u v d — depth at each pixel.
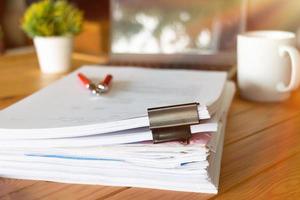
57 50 0.92
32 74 0.93
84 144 0.50
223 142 0.60
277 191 0.50
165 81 0.69
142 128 0.50
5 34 1.38
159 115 0.49
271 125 0.67
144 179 0.50
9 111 0.56
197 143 0.49
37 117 0.54
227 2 1.00
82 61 1.04
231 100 0.71
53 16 0.92
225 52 0.98
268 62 0.74
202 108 0.50
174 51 1.03
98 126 0.50
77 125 0.50
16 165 0.52
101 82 0.66
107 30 1.16
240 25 1.00
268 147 0.60
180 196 0.49
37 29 0.91
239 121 0.68
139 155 0.50
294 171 0.54
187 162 0.49
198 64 0.94
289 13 1.03
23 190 0.50
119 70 0.77
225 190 0.50
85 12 1.21
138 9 1.05
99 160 0.51
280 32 0.78
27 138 0.50
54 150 0.51
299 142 0.61
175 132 0.49
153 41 1.04
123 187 0.51
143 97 0.60
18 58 1.09
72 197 0.49
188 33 1.03
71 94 0.63
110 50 1.06
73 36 0.95
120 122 0.50
